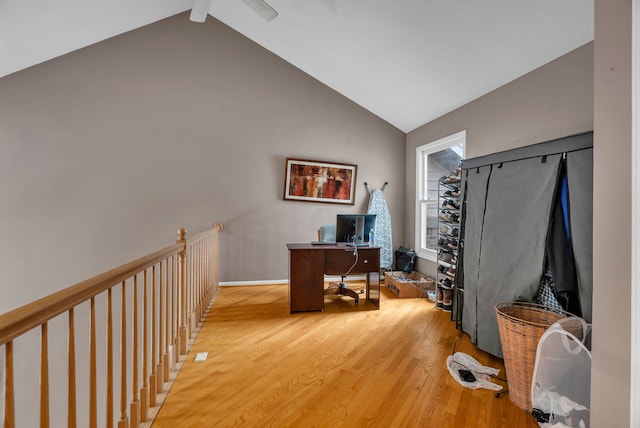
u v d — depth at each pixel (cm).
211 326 296
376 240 464
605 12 124
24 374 338
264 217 439
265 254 441
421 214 453
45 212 378
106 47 392
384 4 269
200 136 418
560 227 193
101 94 391
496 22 232
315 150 455
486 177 253
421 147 445
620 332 120
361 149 472
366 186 475
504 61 263
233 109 428
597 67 127
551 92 241
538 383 158
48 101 377
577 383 152
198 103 418
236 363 227
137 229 401
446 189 395
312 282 334
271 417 170
